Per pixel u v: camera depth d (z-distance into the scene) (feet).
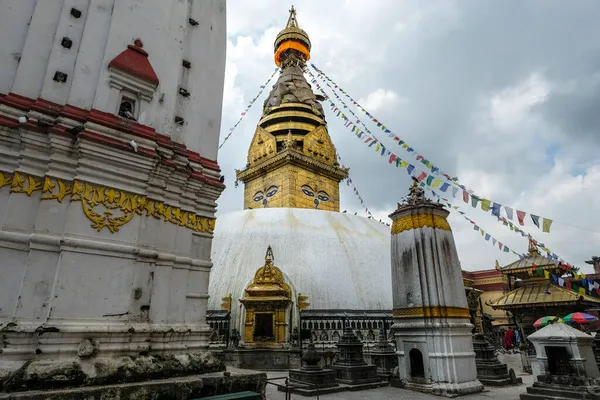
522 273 81.25
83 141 19.04
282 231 78.64
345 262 74.18
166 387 17.80
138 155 20.89
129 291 19.36
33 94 19.34
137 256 20.20
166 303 21.36
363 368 44.11
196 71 28.19
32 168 18.29
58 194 18.34
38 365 15.56
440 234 43.96
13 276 16.83
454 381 38.04
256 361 57.41
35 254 17.12
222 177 27.50
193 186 24.81
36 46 20.08
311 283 68.69
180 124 25.93
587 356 34.86
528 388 35.55
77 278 17.70
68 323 16.94
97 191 19.34
